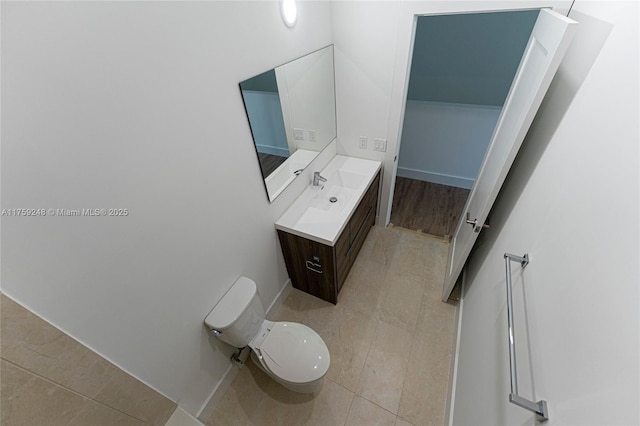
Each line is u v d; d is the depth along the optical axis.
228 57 1.19
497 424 0.90
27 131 0.66
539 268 0.90
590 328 0.58
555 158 1.01
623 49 0.71
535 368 0.78
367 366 1.84
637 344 0.45
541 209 1.01
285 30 1.50
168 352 1.27
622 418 0.45
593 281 0.61
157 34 0.89
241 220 1.53
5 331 0.72
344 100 2.26
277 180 1.78
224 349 1.67
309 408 1.67
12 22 0.60
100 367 0.98
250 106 1.38
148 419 1.27
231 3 1.13
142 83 0.88
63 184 0.75
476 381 1.26
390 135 2.29
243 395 1.74
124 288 0.99
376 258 2.61
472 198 2.08
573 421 0.56
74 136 0.75
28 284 0.74
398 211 3.19
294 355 1.54
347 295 2.29
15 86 0.63
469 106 2.91
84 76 0.74
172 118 1.01
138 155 0.92
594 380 0.53
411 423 1.59
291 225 1.84
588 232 0.67
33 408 0.83
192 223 1.21
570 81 1.04
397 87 2.01
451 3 1.57
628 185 0.56
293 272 2.18
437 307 2.17
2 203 0.65
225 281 1.53
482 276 1.64
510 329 0.85
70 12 0.69
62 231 0.78
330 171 2.38
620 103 0.66
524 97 1.29
